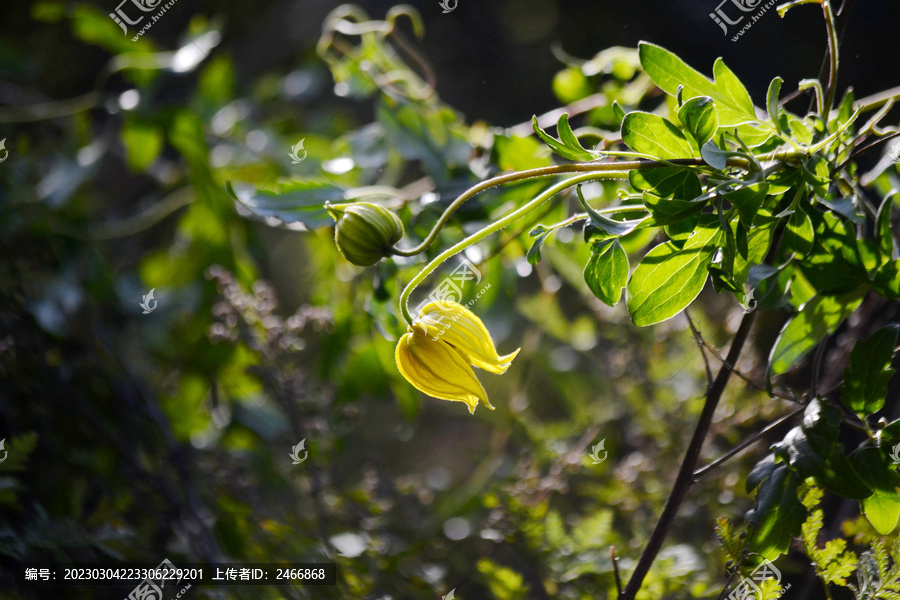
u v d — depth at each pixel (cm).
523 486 109
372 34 114
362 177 137
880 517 91
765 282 93
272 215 102
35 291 121
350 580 105
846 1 94
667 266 91
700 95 91
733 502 108
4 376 112
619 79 110
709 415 94
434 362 91
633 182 90
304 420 113
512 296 111
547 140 90
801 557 104
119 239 166
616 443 117
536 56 199
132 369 129
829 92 93
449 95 202
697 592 103
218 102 155
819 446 91
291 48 232
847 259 92
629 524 110
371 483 113
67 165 146
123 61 139
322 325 116
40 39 212
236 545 108
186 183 159
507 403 140
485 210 105
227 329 114
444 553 111
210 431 133
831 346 109
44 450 112
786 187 91
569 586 106
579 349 145
